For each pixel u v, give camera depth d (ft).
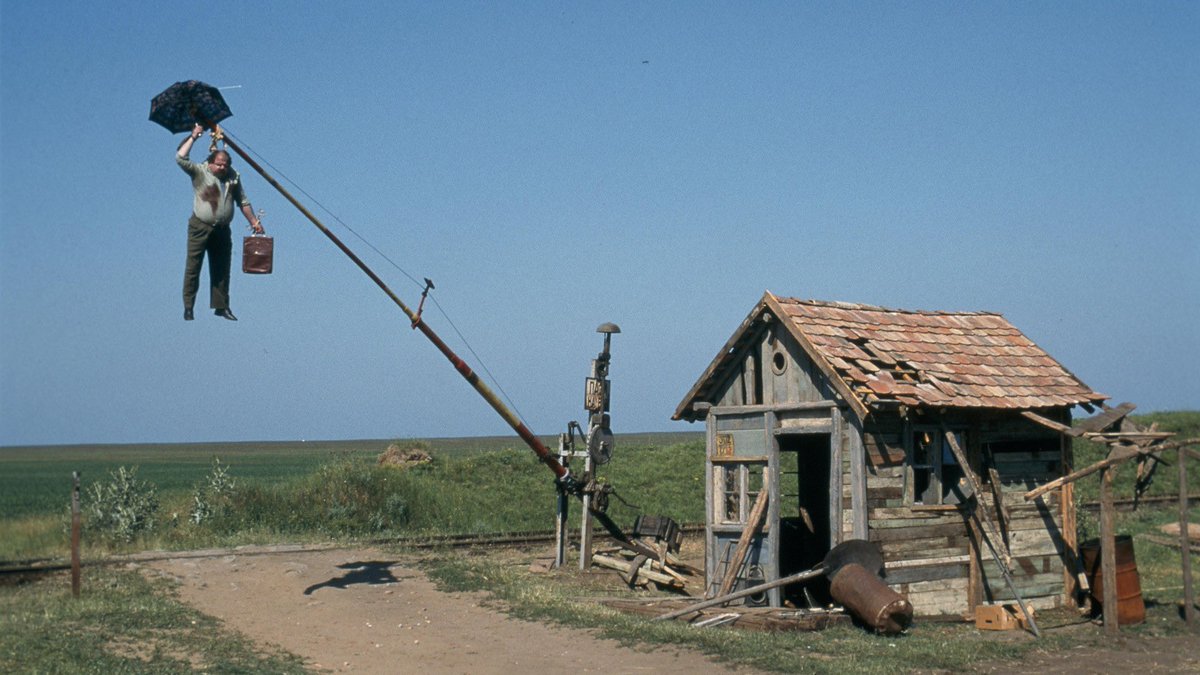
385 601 54.34
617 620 49.70
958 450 53.98
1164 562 71.31
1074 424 56.34
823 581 60.29
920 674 41.60
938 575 54.60
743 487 59.52
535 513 93.86
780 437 59.62
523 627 49.08
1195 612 55.52
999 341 64.28
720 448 60.80
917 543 54.03
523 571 65.72
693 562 74.43
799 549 65.82
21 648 40.16
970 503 55.67
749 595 55.83
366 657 43.42
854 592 49.47
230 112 45.06
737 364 60.34
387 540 72.74
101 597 50.90
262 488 84.74
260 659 41.75
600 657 43.29
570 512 95.35
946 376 56.70
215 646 43.42
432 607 53.26
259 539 71.51
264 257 44.73
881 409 51.83
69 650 40.57
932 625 52.39
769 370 58.23
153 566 59.93
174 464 255.70
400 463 105.70
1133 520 88.43
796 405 55.98
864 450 52.85
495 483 102.99
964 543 55.72
